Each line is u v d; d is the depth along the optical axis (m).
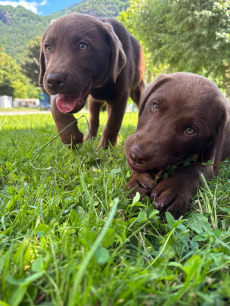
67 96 0.36
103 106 0.57
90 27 0.36
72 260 0.12
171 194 0.22
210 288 0.13
